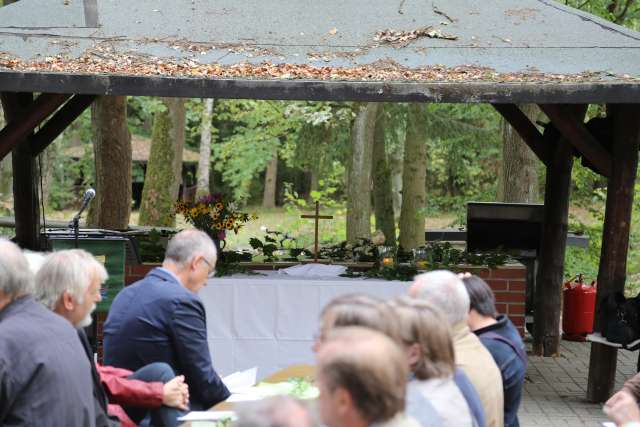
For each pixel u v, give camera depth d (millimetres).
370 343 2467
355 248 10219
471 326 4391
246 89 7348
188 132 41250
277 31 8680
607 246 8383
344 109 18484
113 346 4977
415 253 9664
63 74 7262
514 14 9133
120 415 4688
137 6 9078
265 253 9789
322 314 2979
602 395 8523
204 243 5109
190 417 4305
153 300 4953
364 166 18094
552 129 10742
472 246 11172
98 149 14023
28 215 10047
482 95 7363
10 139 7996
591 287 11625
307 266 9367
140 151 37750
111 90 7320
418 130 18031
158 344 4910
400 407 2471
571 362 10320
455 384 3477
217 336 8875
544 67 7855
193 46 8250
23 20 8547
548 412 8234
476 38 8555
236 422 1974
